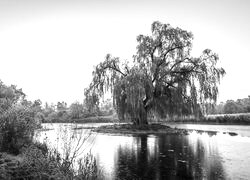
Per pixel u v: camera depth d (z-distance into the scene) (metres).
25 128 9.88
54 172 6.93
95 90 37.66
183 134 27.50
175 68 34.91
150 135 26.53
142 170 9.72
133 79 31.91
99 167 10.12
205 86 32.59
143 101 35.28
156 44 35.38
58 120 63.94
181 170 9.72
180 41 34.88
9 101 11.80
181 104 33.88
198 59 33.88
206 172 9.36
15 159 7.87
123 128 33.28
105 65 37.31
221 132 29.42
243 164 10.70
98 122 65.44
